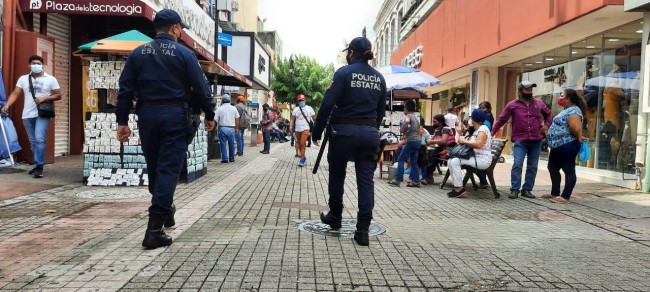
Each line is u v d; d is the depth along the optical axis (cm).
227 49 2481
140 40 819
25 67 978
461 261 429
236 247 450
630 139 977
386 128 1259
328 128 506
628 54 999
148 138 449
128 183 791
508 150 1652
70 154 1245
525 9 1186
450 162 821
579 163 1190
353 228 548
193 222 553
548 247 486
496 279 383
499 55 1427
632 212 686
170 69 446
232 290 343
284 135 2878
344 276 379
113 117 794
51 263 392
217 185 863
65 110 1224
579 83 1191
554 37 1156
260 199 728
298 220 579
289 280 366
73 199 670
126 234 486
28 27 1048
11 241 455
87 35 1280
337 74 491
